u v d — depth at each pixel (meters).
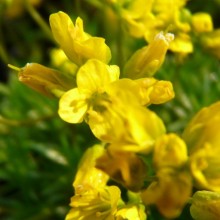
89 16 0.14
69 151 0.10
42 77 0.07
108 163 0.06
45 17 0.14
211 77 0.12
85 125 0.11
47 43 0.14
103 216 0.07
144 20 0.09
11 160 0.11
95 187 0.07
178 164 0.06
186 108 0.11
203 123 0.06
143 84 0.07
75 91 0.07
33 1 0.12
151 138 0.06
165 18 0.10
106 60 0.07
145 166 0.06
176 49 0.09
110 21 0.11
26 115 0.12
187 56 0.11
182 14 0.10
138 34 0.09
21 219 0.11
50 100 0.11
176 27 0.10
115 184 0.10
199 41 0.10
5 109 0.12
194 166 0.06
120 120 0.06
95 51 0.07
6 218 0.11
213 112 0.06
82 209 0.07
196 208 0.07
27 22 0.14
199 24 0.10
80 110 0.07
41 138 0.11
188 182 0.06
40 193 0.11
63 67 0.11
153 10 0.10
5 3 0.11
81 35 0.07
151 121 0.06
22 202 0.11
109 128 0.06
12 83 0.12
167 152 0.06
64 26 0.07
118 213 0.07
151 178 0.06
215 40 0.10
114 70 0.07
